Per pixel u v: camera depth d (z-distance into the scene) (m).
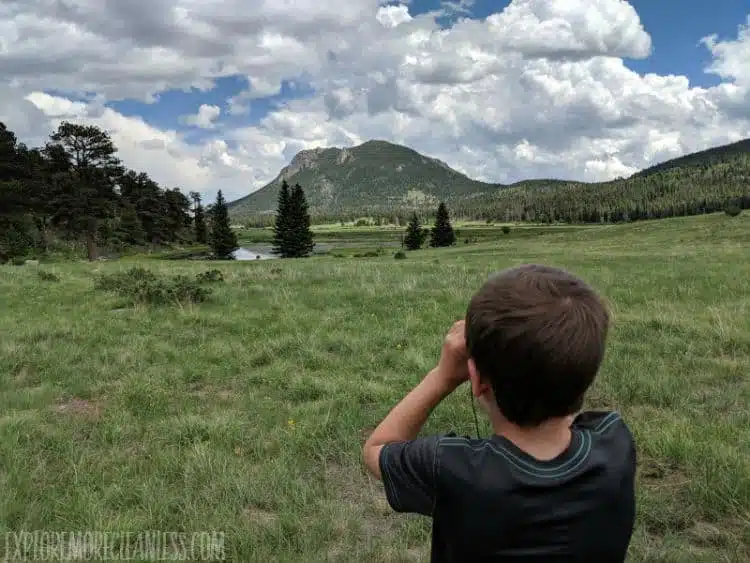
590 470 1.15
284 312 11.53
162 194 115.19
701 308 10.73
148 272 17.48
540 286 1.15
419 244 105.56
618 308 10.95
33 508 3.83
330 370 7.44
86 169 63.47
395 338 8.91
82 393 6.61
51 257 64.00
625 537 1.20
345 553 3.41
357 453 4.73
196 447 4.80
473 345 1.16
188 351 8.53
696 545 3.41
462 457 1.19
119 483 4.26
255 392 6.67
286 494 4.10
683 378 6.46
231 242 95.19
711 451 4.38
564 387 1.10
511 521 1.12
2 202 58.34
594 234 68.75
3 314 11.91
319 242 168.12
